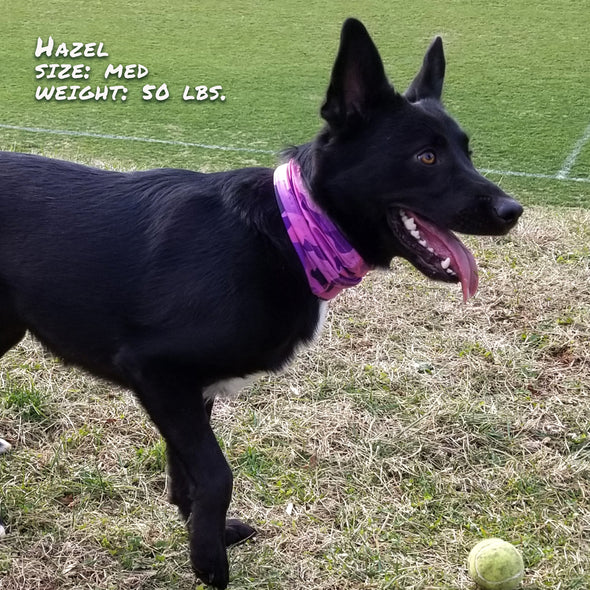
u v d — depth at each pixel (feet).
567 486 4.11
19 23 12.96
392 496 4.04
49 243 3.36
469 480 4.15
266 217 3.24
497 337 5.36
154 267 3.24
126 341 3.30
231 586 3.49
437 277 3.34
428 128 3.23
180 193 3.37
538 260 6.28
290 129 9.26
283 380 4.87
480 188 3.24
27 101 9.94
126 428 4.42
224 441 4.32
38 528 3.75
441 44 3.67
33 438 4.36
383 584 3.51
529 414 4.63
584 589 3.51
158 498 3.98
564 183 8.05
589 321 5.50
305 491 4.03
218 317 3.15
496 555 3.40
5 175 3.49
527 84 10.93
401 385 4.87
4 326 3.73
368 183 3.22
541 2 14.74
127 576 3.51
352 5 14.43
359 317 5.53
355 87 3.20
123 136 8.94
